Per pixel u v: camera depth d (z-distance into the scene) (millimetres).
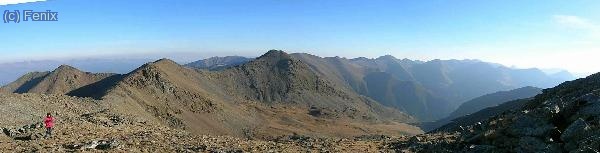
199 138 37750
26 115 44781
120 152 27906
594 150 20328
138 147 30203
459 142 30578
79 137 32719
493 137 27891
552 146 23453
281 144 36938
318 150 33906
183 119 152500
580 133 23172
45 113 48219
